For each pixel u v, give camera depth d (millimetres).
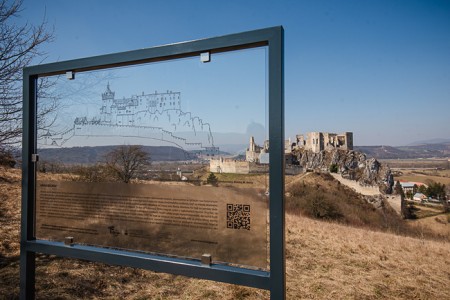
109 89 2689
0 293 3268
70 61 2727
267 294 3725
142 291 3672
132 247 2453
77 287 3582
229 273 2041
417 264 6109
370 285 4492
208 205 2174
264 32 2004
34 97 2967
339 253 5957
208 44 2182
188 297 3584
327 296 3949
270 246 1933
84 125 2785
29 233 2865
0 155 5125
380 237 9984
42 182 2861
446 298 4348
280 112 1941
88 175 2678
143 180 2482
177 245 2273
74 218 2711
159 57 2391
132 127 2574
